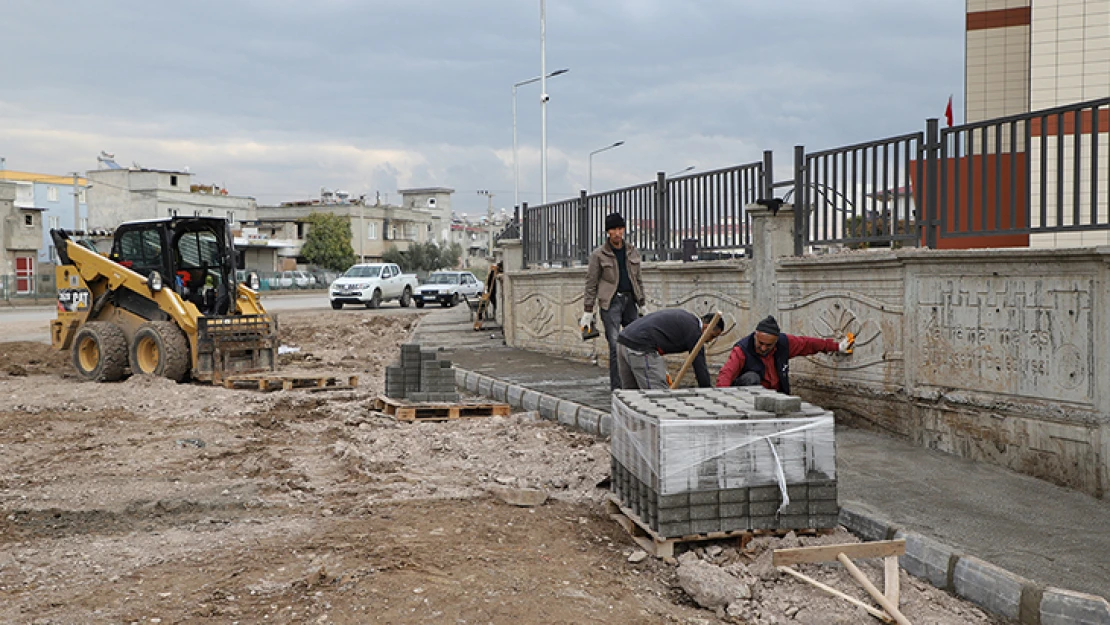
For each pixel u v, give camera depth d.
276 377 13.38
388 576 4.92
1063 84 13.08
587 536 5.88
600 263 9.91
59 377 15.38
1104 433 6.04
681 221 11.84
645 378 7.74
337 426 10.14
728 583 4.82
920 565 5.05
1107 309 6.00
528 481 7.39
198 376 13.91
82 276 15.09
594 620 4.46
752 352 7.33
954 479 6.52
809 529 5.38
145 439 9.43
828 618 4.57
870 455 7.28
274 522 6.23
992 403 6.91
